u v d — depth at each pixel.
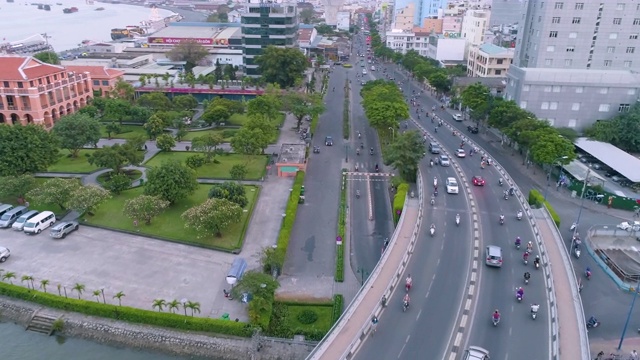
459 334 52.16
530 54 136.50
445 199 87.94
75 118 111.31
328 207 90.19
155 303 58.59
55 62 175.50
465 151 119.12
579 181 97.50
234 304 62.16
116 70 168.38
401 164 94.06
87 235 78.44
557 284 61.34
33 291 62.81
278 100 135.62
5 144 89.31
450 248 70.06
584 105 124.50
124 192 94.12
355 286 66.75
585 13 127.19
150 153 115.94
